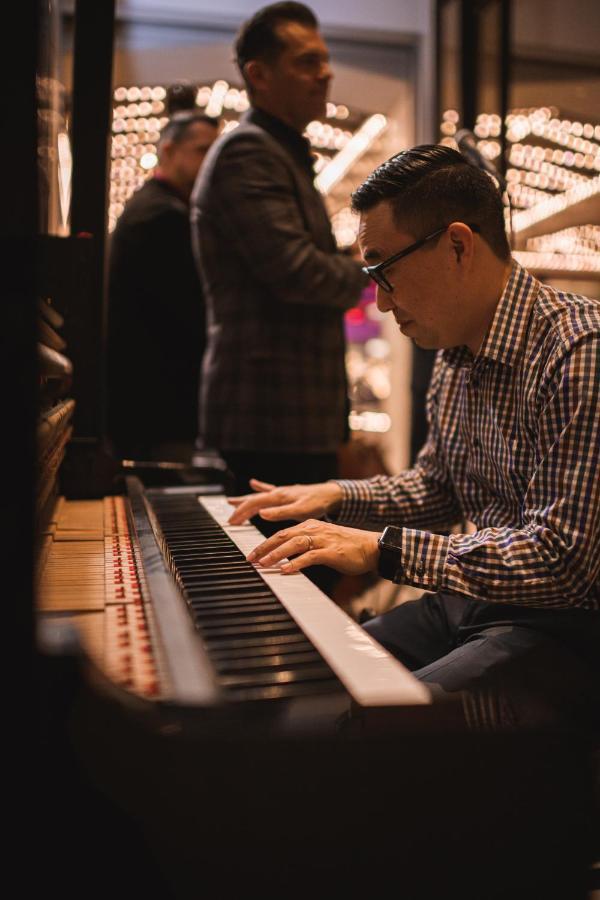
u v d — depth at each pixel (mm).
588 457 1095
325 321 2258
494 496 1410
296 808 622
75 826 572
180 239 2809
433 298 1256
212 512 1589
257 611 897
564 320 1189
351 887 632
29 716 558
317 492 1534
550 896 671
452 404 1499
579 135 4145
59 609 855
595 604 1163
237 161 2102
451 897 652
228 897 613
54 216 1876
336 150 4828
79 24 1723
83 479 1708
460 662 1088
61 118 2084
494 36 3527
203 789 604
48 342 1191
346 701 644
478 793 658
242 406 2215
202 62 4090
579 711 882
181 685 642
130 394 2889
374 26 4176
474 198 1218
